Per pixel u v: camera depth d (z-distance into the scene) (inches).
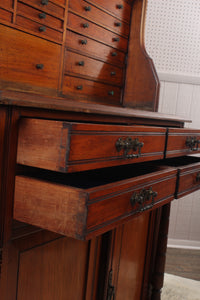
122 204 35.5
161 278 68.3
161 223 66.8
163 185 45.7
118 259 55.4
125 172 51.9
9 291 34.9
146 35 111.2
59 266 42.1
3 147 31.6
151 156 45.2
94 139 32.4
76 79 56.6
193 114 118.4
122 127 37.0
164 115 58.4
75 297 46.4
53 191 30.8
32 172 36.2
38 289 39.1
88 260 47.6
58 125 29.7
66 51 53.4
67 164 29.4
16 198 33.0
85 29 56.3
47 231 39.2
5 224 32.9
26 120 31.6
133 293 63.6
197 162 63.4
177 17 111.1
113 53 64.1
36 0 46.2
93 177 45.3
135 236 60.2
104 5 59.7
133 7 67.8
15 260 35.1
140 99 67.8
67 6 51.6
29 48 46.5
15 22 43.8
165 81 115.0
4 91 30.1
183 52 113.5
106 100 65.0
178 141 52.7
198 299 86.6
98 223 31.4
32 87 48.0
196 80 115.5
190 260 111.7
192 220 122.1
